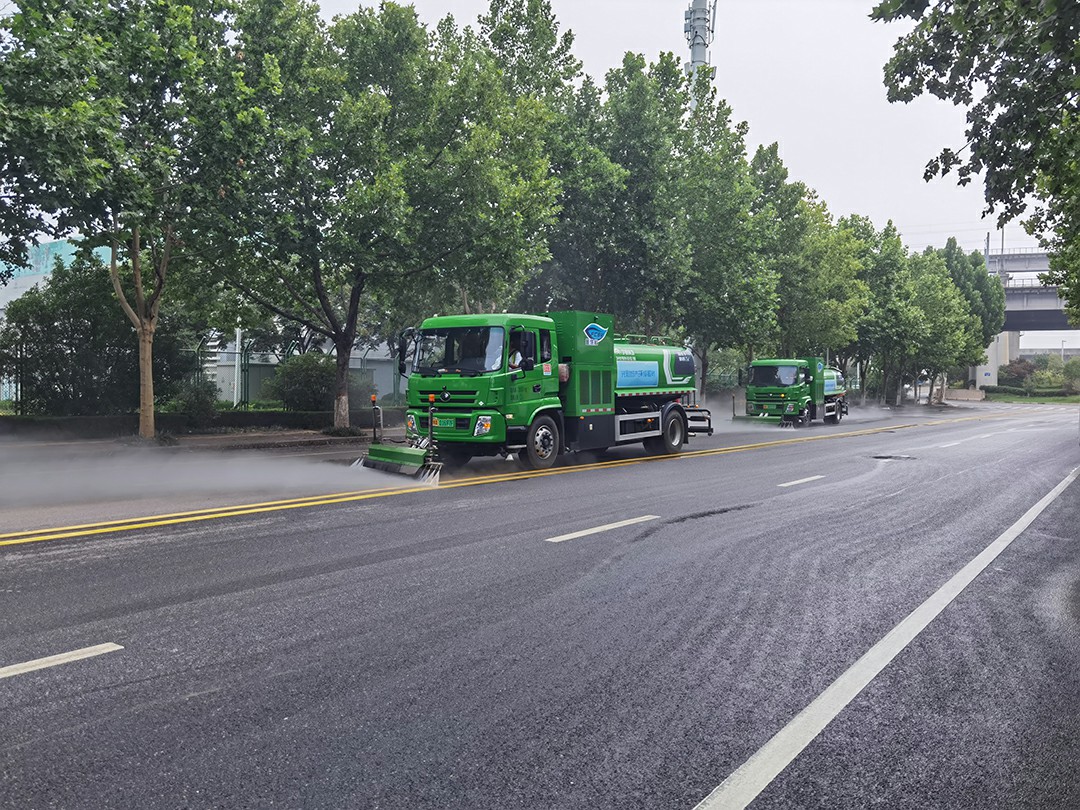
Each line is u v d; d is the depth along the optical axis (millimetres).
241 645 4672
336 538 7785
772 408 30688
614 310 29953
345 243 20422
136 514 9039
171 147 17422
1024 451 19391
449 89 22844
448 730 3611
